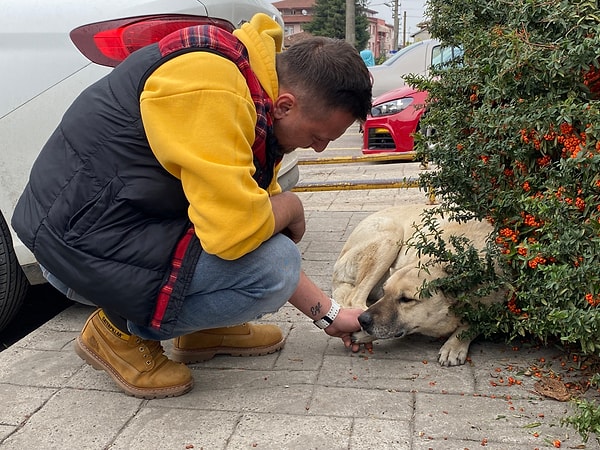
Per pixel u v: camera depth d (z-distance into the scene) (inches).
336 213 249.6
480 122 113.7
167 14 134.0
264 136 91.3
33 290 183.5
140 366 109.0
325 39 92.5
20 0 136.6
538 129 103.8
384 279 151.2
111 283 92.7
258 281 97.3
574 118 97.8
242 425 99.9
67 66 134.6
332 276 156.9
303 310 117.9
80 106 94.4
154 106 84.7
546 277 104.9
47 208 94.3
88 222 92.4
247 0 154.3
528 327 110.3
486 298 121.3
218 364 121.8
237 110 85.0
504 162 117.7
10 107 133.7
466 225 134.6
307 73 88.7
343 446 93.2
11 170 134.5
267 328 125.9
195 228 89.0
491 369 115.8
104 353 111.3
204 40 86.9
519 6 108.9
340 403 105.3
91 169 91.8
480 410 101.5
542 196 105.0
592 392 105.0
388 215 155.2
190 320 100.0
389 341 130.5
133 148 90.2
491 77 115.3
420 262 126.2
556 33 105.8
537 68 103.0
